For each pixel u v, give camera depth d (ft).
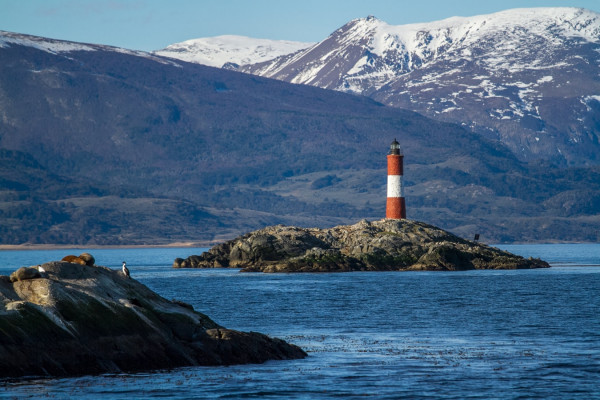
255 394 624.18
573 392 633.20
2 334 613.11
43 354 624.59
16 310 629.10
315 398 615.98
